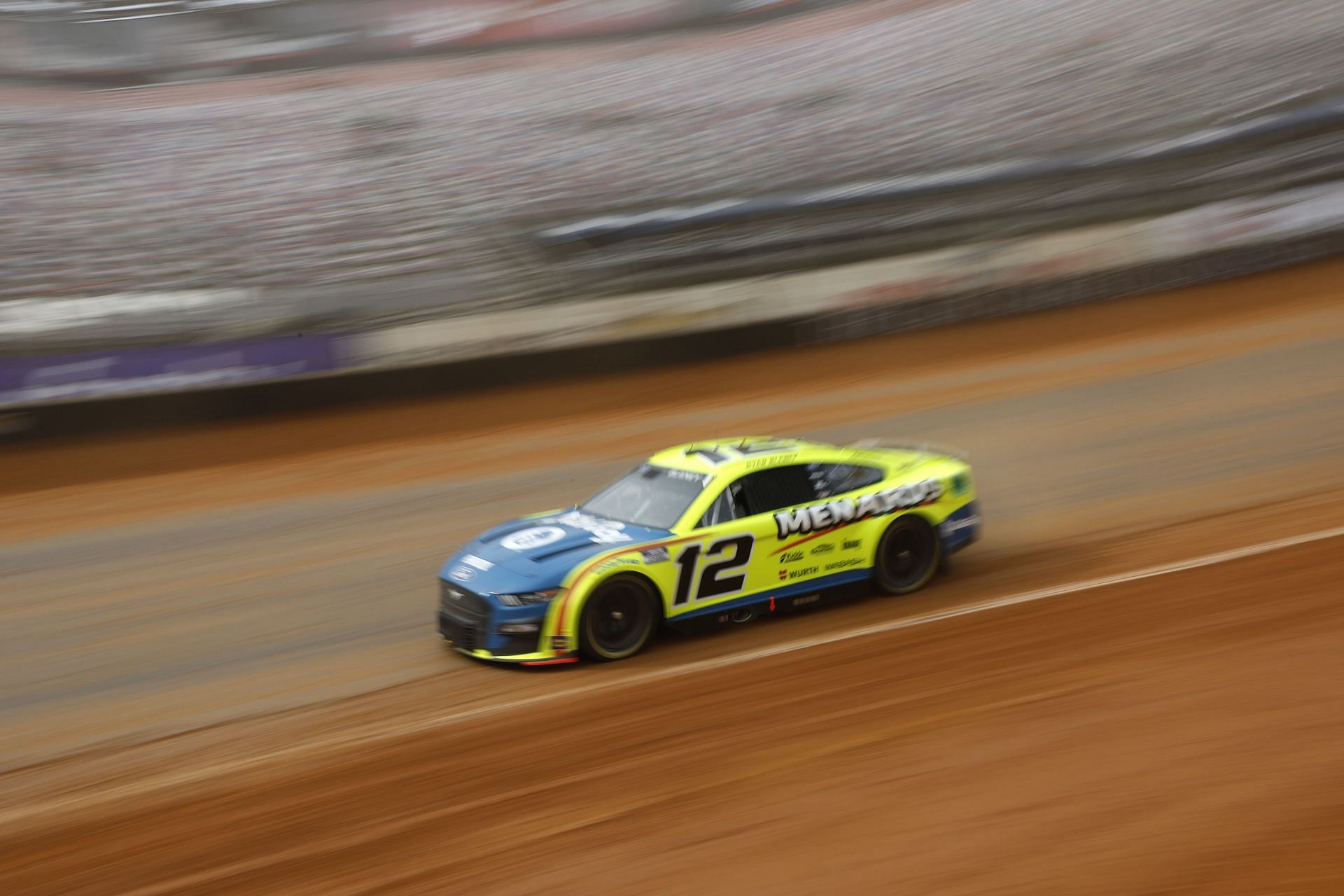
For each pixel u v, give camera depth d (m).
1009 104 46.19
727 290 26.89
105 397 20.64
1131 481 13.34
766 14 56.97
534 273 30.88
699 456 9.08
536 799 5.72
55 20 49.25
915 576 9.35
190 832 5.64
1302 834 4.95
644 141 45.56
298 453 19.61
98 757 6.93
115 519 15.60
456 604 8.33
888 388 22.09
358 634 9.37
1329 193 30.84
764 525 8.60
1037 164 34.81
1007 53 50.12
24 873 5.31
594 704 7.06
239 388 21.64
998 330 26.70
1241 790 5.36
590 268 30.47
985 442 16.58
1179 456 14.36
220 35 51.09
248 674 8.48
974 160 42.16
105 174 40.31
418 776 6.12
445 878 5.00
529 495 15.57
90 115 44.78
